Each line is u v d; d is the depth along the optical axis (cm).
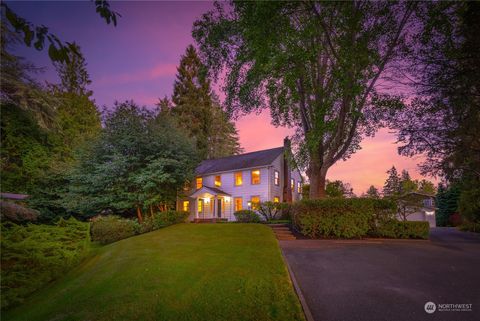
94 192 1859
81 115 3238
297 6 1052
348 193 3300
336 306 469
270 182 2331
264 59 1123
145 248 993
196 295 509
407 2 1009
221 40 1297
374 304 475
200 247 953
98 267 838
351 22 1066
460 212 1939
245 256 789
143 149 1912
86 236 1157
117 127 1869
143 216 2139
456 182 1702
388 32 1109
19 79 993
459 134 1251
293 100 1338
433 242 1139
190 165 2181
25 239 905
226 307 453
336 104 1367
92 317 451
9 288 700
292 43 1123
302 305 462
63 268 907
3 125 1365
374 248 986
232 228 1366
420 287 558
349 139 1420
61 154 2059
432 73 952
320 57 1464
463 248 988
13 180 1620
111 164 1700
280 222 1731
